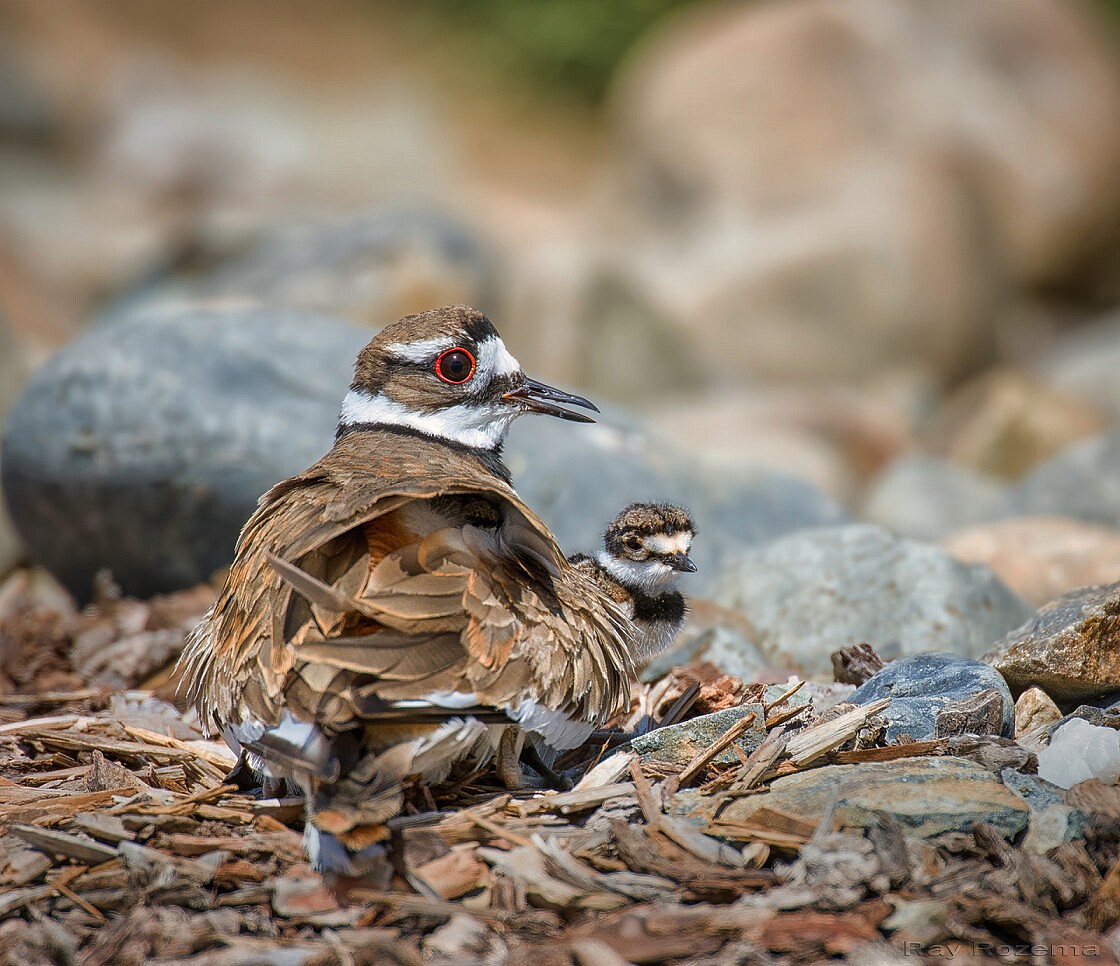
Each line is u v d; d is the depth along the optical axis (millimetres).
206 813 7238
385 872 6543
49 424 12594
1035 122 30578
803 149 29500
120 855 6945
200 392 12414
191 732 9180
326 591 6461
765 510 13336
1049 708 8375
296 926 6570
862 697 8375
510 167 41938
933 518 18016
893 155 29312
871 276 27703
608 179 32594
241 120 38062
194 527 12453
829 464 20406
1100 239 30938
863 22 30656
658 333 25469
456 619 6699
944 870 6664
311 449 12156
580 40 44938
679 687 9375
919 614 10211
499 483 7941
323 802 6480
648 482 12938
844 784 7188
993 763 7445
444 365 8711
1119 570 12047
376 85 44750
